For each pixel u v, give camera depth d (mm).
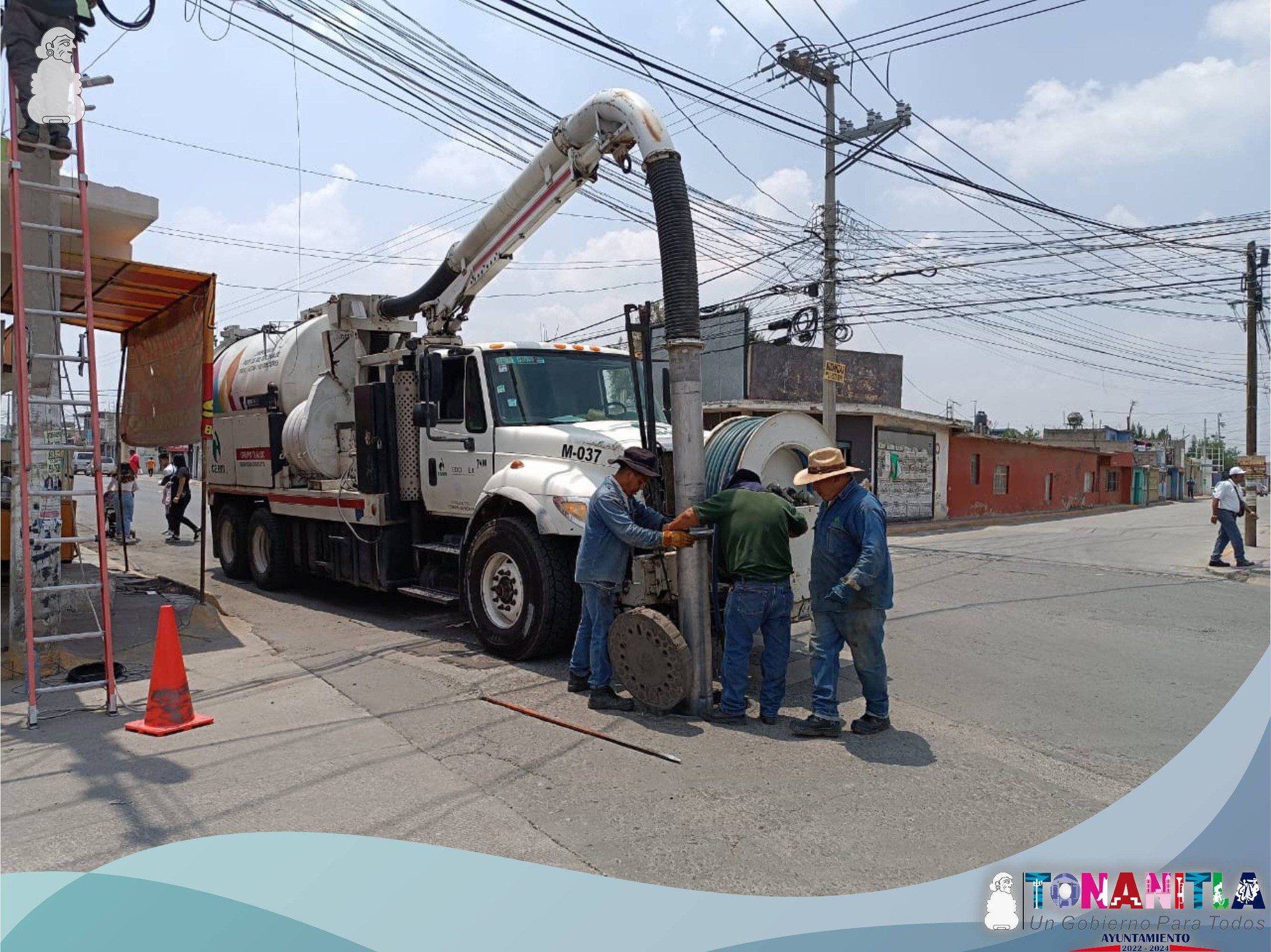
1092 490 45000
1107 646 8477
